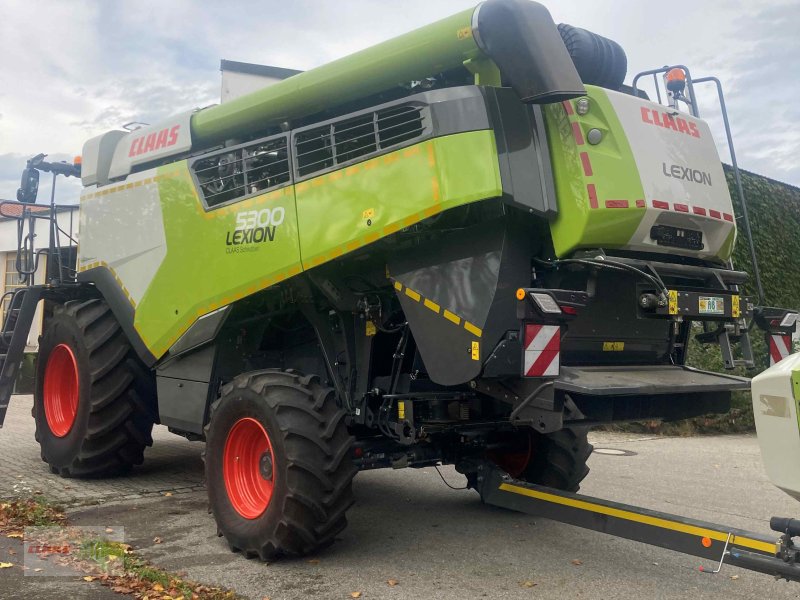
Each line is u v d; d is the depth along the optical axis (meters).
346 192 4.62
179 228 5.66
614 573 4.24
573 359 4.60
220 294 5.27
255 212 5.11
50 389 6.87
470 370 4.30
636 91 5.05
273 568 4.27
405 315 4.66
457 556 4.54
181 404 5.71
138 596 3.71
